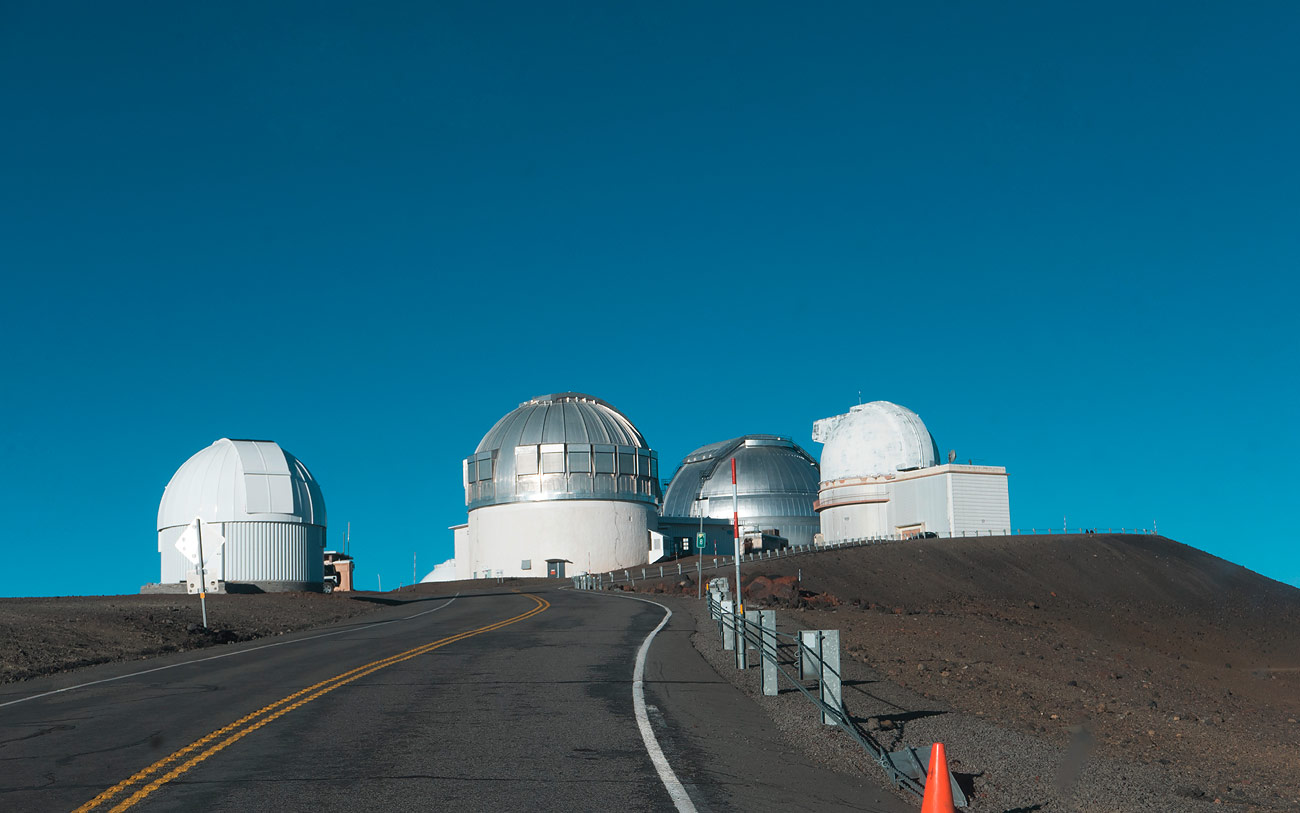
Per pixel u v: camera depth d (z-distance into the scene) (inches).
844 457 4229.8
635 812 329.4
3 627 1009.5
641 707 546.9
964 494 3742.6
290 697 591.8
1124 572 3240.7
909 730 522.9
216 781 373.1
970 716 585.9
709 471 5196.9
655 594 2089.1
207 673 749.3
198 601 1718.8
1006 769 449.4
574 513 4035.4
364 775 382.0
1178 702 998.4
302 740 453.1
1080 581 3097.9
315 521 2578.7
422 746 438.0
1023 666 1023.0
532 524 4037.9
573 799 346.0
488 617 1360.7
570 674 692.7
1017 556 3280.0
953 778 398.9
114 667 840.9
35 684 717.9
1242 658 2187.5
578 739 454.9
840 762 425.1
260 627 1325.0
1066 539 3563.0
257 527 2448.3
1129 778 468.1
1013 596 2849.4
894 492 4010.8
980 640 1224.8
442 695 591.5
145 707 571.8
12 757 429.1
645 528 4185.5
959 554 3235.7
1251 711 1074.7
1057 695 829.2
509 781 372.5
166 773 387.2
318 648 948.6
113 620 1171.3
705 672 710.5
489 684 640.4
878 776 403.2
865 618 1339.8
